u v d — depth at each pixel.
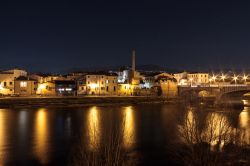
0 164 50.12
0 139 67.06
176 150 54.22
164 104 158.75
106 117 103.38
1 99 131.75
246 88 155.12
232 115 73.00
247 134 59.00
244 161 44.12
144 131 75.25
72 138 67.44
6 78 178.25
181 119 73.25
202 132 43.62
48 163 50.62
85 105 145.00
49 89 186.62
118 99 163.00
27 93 179.62
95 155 37.28
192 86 192.50
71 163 48.81
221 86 162.38
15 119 96.19
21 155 54.88
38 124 86.69
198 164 38.59
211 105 78.88
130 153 54.44
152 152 54.97
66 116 105.00
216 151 40.50
